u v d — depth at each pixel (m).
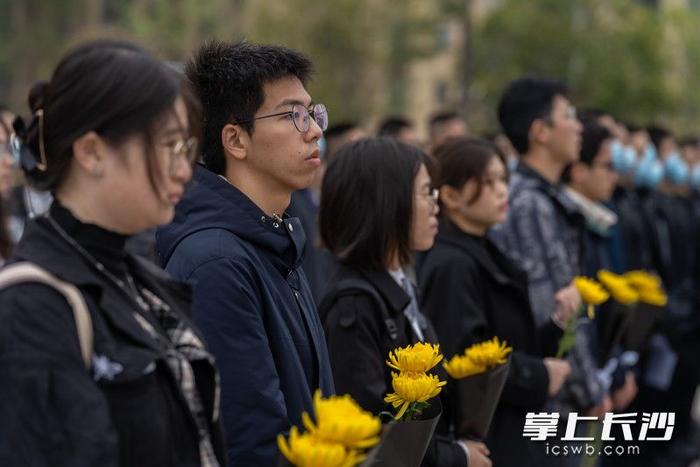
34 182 4.37
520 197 9.76
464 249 8.62
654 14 50.03
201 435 4.43
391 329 7.00
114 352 4.15
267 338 5.77
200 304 5.60
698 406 19.47
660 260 16.23
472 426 7.32
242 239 5.92
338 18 48.25
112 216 4.28
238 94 6.09
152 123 4.20
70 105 4.18
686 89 55.69
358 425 4.45
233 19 55.47
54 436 3.93
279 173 6.10
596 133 12.12
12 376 3.95
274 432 5.46
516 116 10.36
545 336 9.38
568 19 47.78
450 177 8.73
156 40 52.69
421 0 50.25
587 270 11.92
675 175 18.25
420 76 61.22
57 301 4.09
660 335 15.15
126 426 4.12
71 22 62.75
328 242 7.38
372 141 7.35
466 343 8.29
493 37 48.19
